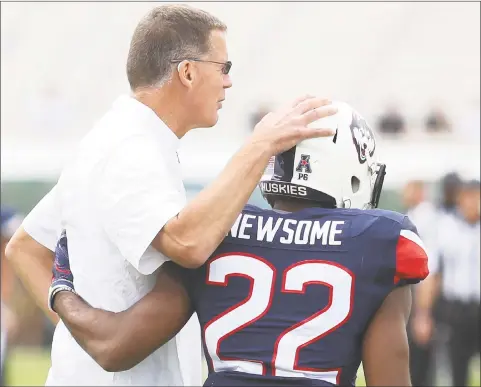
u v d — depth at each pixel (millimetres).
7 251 10797
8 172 33000
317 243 8250
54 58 54594
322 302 8062
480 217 24125
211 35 9688
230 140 43750
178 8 9703
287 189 8680
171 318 8633
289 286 8172
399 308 8102
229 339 8266
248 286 8305
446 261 24078
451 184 24125
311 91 53562
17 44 54969
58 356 9672
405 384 7977
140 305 8695
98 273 9320
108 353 8742
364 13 56562
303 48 55562
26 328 32250
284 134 8539
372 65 54312
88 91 53000
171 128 9750
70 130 51062
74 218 9422
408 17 55750
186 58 9570
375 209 8484
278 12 56812
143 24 9719
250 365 8148
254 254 8391
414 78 53156
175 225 8492
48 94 51750
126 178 8914
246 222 8609
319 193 8625
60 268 9656
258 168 8523
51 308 9602
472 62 53281
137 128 9375
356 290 8031
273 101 52938
